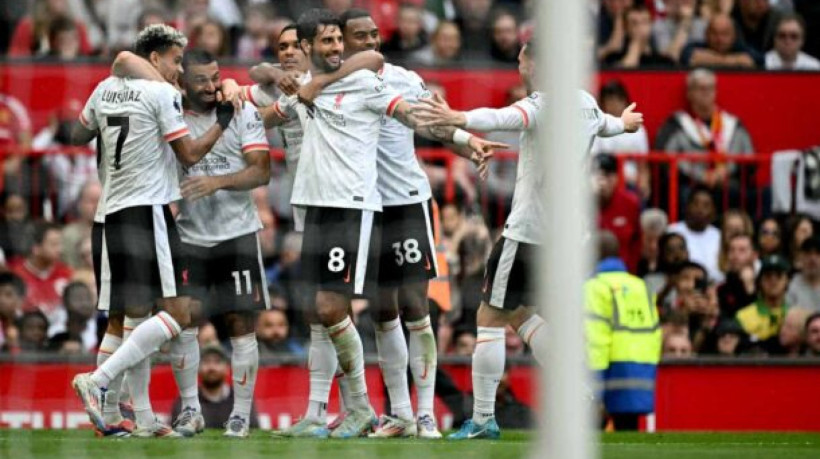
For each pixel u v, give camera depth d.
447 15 41.16
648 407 33.12
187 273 26.44
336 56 26.19
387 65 28.28
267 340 36.09
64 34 40.09
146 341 25.80
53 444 23.30
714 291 38.41
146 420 26.55
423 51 40.69
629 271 38.41
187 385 27.53
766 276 38.44
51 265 36.94
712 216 39.28
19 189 37.38
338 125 26.08
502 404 34.75
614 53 41.16
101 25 40.69
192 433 27.06
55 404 35.28
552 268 13.30
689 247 39.03
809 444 26.73
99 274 26.77
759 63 42.25
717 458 21.67
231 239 27.22
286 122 28.03
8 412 35.12
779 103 41.12
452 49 40.41
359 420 27.17
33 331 36.19
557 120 13.27
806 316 38.34
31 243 36.94
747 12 42.31
